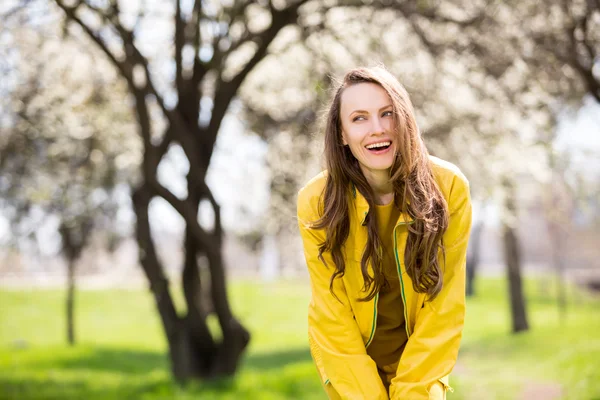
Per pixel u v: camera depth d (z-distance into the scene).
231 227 11.58
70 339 18.31
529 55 6.78
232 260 35.84
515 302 17.92
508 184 8.85
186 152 8.59
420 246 2.27
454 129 7.90
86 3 7.09
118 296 26.72
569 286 31.28
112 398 8.66
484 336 18.19
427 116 7.75
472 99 7.71
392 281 2.49
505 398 8.73
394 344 2.60
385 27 7.33
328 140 2.37
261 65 9.40
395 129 2.22
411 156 2.21
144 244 9.15
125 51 7.76
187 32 8.55
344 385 2.39
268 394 8.83
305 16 7.99
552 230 25.52
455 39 7.08
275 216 10.52
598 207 10.39
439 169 2.38
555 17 6.30
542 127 7.84
